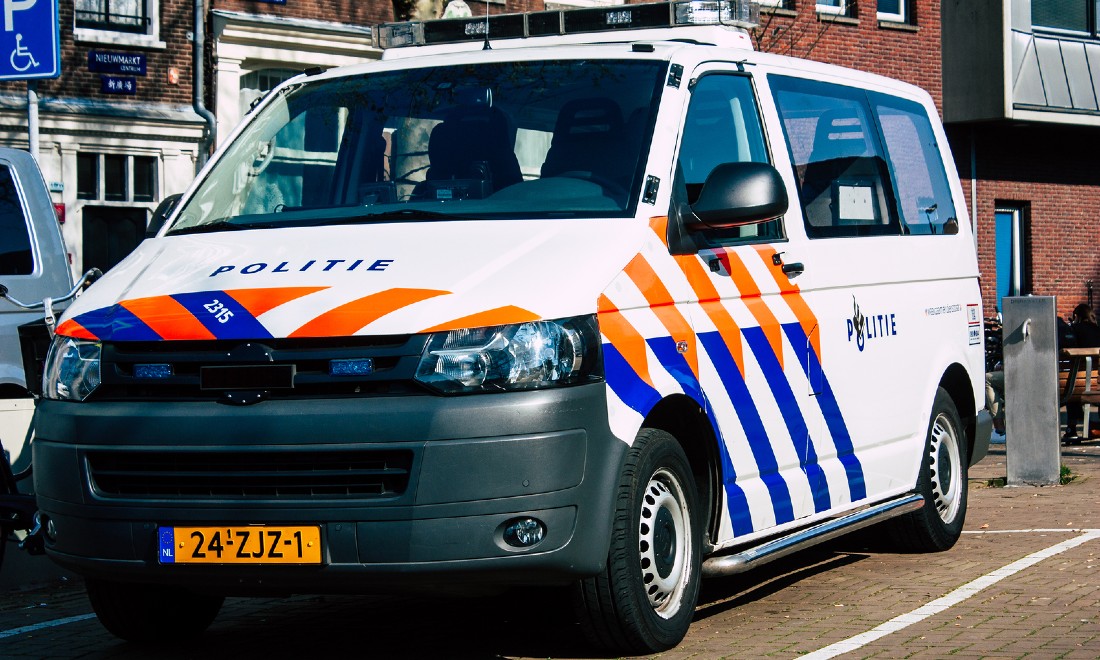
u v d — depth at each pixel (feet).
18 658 22.66
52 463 19.79
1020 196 107.14
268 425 18.38
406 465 18.17
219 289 19.84
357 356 18.34
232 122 80.74
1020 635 21.89
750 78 24.93
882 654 20.72
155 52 78.18
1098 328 64.85
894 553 30.37
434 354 18.30
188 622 22.93
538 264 19.66
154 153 78.23
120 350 19.52
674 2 27.02
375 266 19.75
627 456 19.65
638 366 19.89
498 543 18.22
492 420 18.19
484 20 28.25
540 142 22.54
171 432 18.80
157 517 18.99
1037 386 42.65
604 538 19.12
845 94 28.07
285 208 23.07
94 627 25.12
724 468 21.99
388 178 22.90
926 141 31.30
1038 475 42.73
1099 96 104.94
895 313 28.12
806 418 24.53
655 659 20.51
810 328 24.77
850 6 98.48
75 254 75.66
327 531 18.35
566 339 18.83
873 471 26.94
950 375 31.19
